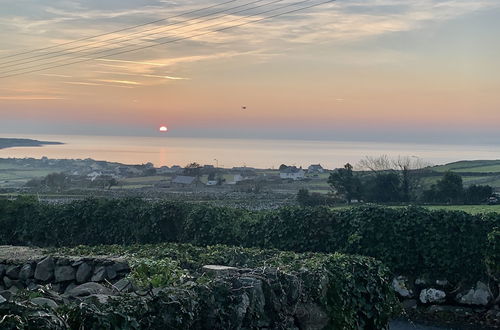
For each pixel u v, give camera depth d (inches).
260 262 363.6
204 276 295.1
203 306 261.3
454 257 540.4
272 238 595.2
